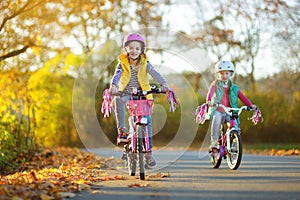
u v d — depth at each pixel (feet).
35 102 53.72
